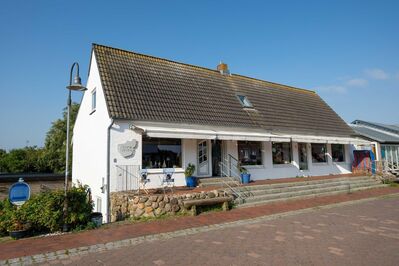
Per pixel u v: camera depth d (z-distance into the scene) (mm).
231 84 22688
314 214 12148
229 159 18234
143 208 11586
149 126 14844
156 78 18266
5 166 33594
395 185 22297
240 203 13805
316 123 23875
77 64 10625
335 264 6547
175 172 15742
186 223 10578
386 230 9414
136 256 7195
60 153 33906
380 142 26297
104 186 13938
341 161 25656
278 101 24203
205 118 17094
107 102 14312
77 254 7387
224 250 7582
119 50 18500
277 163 20797
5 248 7863
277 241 8344
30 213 9531
